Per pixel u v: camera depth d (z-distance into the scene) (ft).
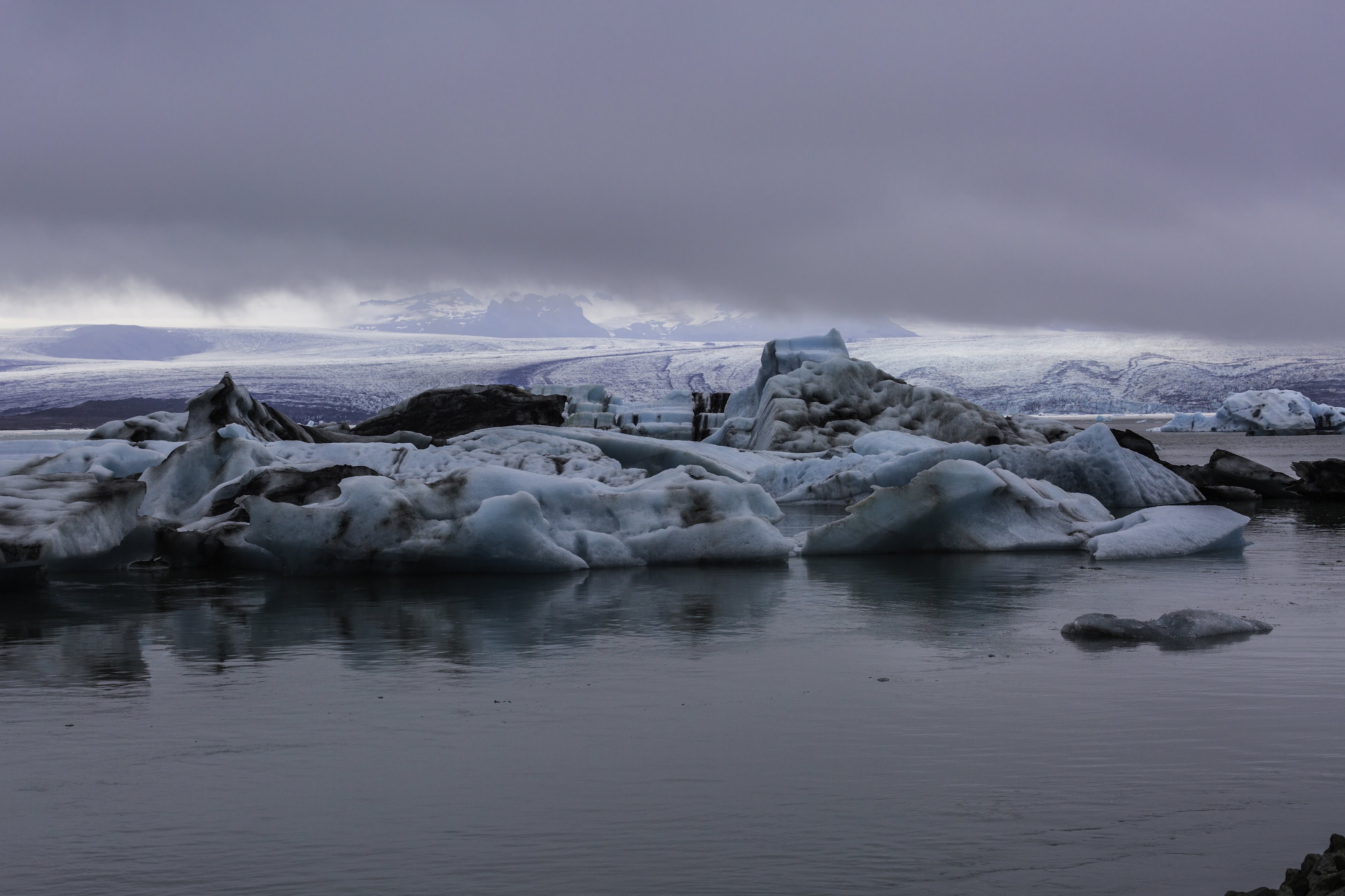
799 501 69.87
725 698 21.36
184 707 20.92
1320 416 295.48
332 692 22.08
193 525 43.91
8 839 14.35
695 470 48.26
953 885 12.70
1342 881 10.66
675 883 12.81
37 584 37.11
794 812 15.01
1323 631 27.99
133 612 31.94
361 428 112.27
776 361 128.57
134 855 13.78
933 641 27.07
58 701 21.47
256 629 29.04
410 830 14.49
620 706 20.75
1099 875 12.96
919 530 45.19
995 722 19.39
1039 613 31.01
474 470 42.27
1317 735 18.51
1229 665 23.94
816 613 31.14
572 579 38.29
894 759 17.29
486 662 24.82
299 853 13.78
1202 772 16.58
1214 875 12.97
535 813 15.06
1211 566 41.42
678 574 39.60
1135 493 67.26
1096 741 18.17
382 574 39.47
